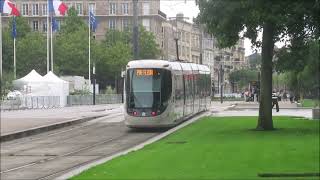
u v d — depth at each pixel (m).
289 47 25.86
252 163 14.59
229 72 142.12
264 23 23.72
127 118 32.00
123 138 28.06
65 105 74.25
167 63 32.81
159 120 31.66
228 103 77.56
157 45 116.31
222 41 25.95
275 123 30.94
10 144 26.36
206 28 25.30
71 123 38.75
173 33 134.62
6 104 62.50
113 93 96.19
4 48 103.88
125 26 125.00
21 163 19.03
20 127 33.03
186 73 38.75
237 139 21.80
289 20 22.03
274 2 21.53
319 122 31.66
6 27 116.06
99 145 24.86
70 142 26.58
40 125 34.66
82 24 112.81
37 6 134.00
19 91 69.12
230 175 12.66
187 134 25.70
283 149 17.69
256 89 88.44
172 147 19.92
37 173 16.44
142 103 31.88
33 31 119.44
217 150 18.02
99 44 112.06
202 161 15.38
